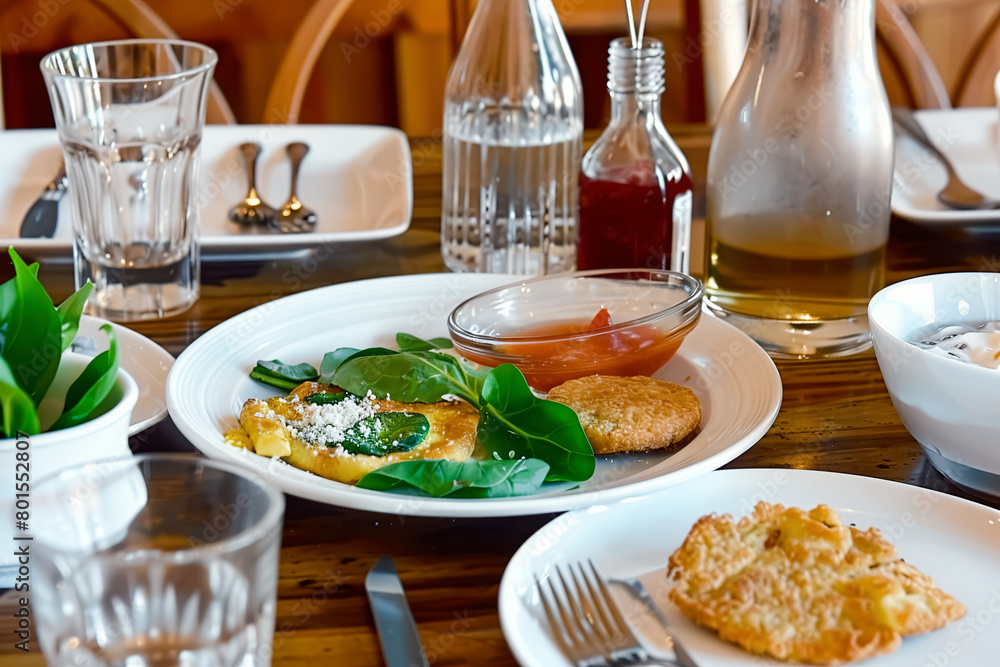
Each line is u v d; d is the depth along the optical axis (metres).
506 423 0.57
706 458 0.53
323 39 1.60
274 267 0.90
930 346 0.58
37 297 0.47
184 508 0.40
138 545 0.40
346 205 1.04
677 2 2.02
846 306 0.74
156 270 0.79
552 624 0.42
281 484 0.50
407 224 0.91
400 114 2.14
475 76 0.87
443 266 0.91
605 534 0.49
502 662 0.42
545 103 0.87
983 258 0.90
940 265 0.89
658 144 0.79
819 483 0.52
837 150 0.69
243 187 1.03
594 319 0.71
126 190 0.77
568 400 0.63
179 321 0.79
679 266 0.82
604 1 2.00
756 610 0.41
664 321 0.67
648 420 0.60
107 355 0.48
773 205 0.71
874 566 0.45
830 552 0.44
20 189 1.00
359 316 0.76
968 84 1.93
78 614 0.35
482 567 0.49
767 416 0.58
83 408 0.46
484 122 0.87
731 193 0.73
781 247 0.72
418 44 2.07
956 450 0.54
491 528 0.53
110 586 0.34
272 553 0.36
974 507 0.50
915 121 1.11
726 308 0.77
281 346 0.71
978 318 0.62
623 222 0.79
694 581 0.43
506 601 0.42
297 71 1.60
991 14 2.17
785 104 0.69
